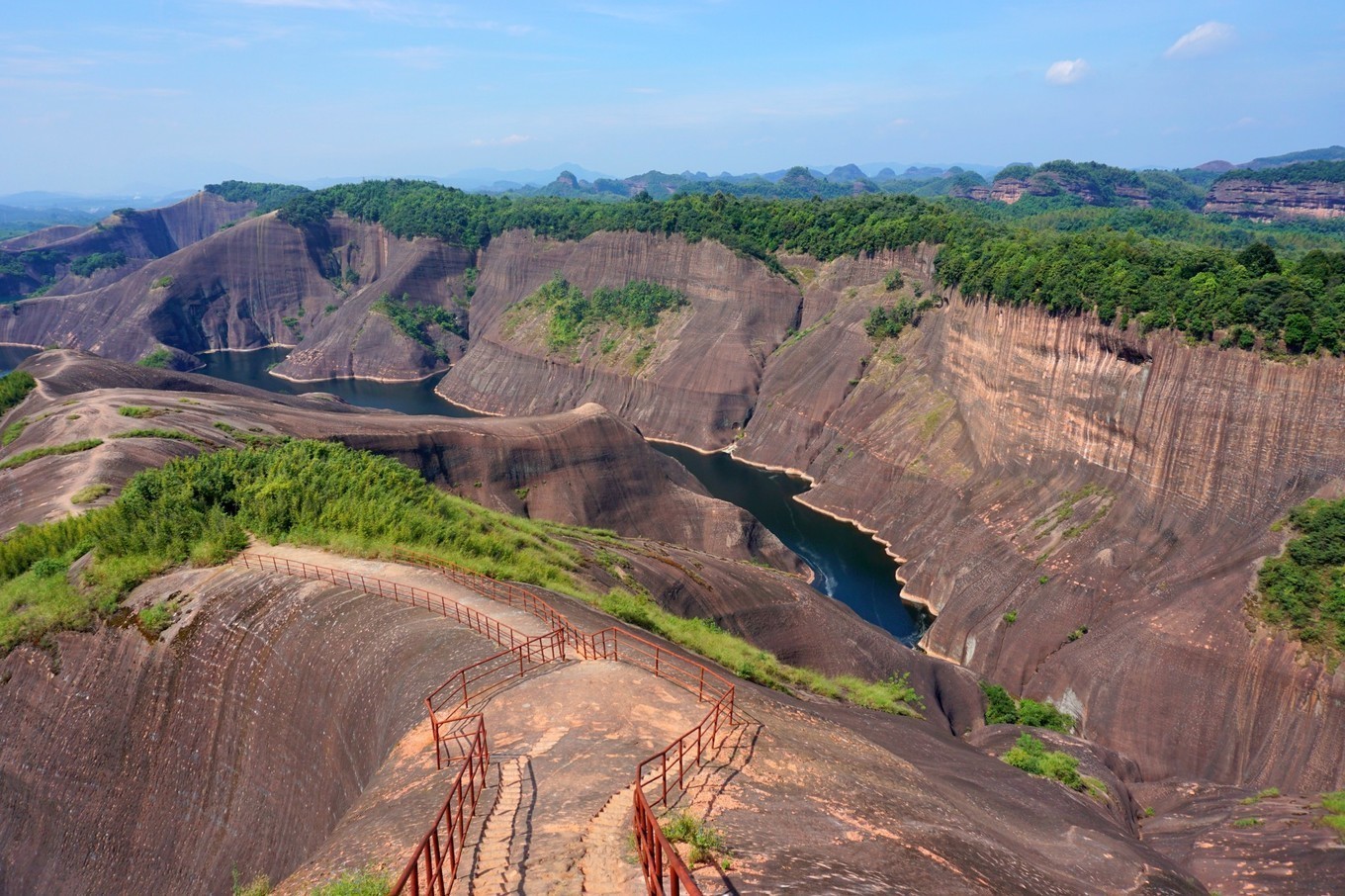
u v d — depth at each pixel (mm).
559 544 51594
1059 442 76250
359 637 29656
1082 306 74125
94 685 32625
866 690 45188
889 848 18078
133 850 29531
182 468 43156
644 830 12547
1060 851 25609
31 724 32875
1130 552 64875
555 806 17906
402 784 20344
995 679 64188
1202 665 53531
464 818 17391
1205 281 65812
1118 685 56188
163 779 30297
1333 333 56812
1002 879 18781
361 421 75500
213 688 30812
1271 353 59625
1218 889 31344
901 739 35125
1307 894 29594
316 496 42156
